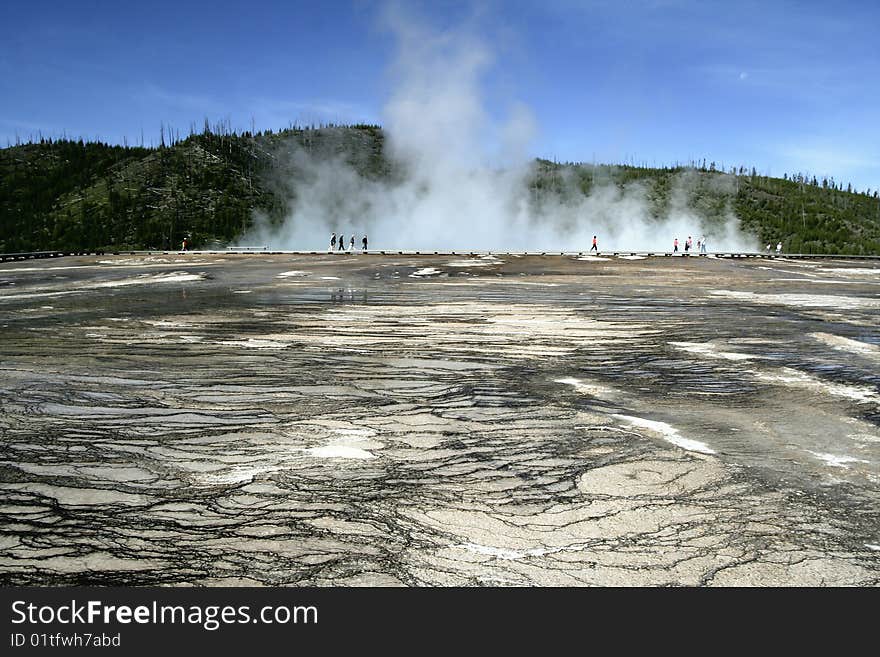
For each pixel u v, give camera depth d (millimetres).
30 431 7117
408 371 10453
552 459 6320
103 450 6508
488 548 4512
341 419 7676
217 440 6852
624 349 12594
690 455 6461
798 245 141500
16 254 48656
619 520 4945
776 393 9141
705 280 30844
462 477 5828
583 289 25672
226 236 136000
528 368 10781
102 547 4512
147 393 8867
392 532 4734
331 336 13938
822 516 5043
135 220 136875
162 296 22578
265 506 5176
